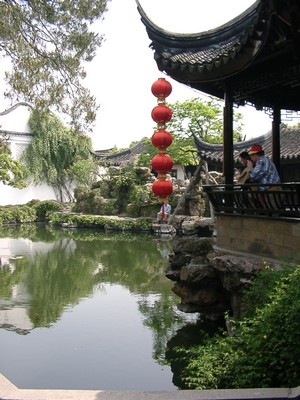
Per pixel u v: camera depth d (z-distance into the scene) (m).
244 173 9.17
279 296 5.04
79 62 14.44
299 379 4.25
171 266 9.75
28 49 13.55
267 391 3.71
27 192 46.00
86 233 32.31
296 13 6.03
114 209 38.16
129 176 38.38
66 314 10.80
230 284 7.59
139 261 18.73
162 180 9.06
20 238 28.39
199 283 8.67
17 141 44.56
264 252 7.89
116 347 8.59
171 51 9.13
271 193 7.52
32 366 7.73
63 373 7.44
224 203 9.09
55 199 48.12
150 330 9.54
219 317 8.95
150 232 32.31
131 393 3.74
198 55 9.14
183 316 10.48
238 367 4.81
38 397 3.69
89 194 40.50
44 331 9.52
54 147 46.16
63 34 14.07
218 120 33.94
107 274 15.88
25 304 11.69
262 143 21.45
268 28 6.62
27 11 13.36
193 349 6.75
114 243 25.47
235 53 7.55
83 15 13.90
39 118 16.47
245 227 8.45
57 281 14.62
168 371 7.50
